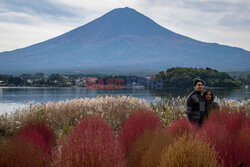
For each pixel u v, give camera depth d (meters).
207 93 6.30
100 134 3.99
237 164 3.97
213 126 4.73
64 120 9.08
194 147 3.52
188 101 6.11
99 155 3.56
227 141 4.24
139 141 4.56
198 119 6.05
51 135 5.63
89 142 3.68
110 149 3.77
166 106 9.49
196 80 6.12
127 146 4.83
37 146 4.61
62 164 3.65
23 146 4.19
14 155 3.93
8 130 6.84
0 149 4.03
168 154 3.50
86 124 4.40
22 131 5.29
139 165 4.18
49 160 4.27
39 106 10.28
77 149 3.63
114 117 8.88
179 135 4.46
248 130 4.75
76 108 10.27
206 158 3.40
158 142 4.19
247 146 4.14
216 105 6.34
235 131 5.27
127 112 9.20
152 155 3.93
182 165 3.39
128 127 5.14
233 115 5.80
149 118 5.36
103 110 9.52
